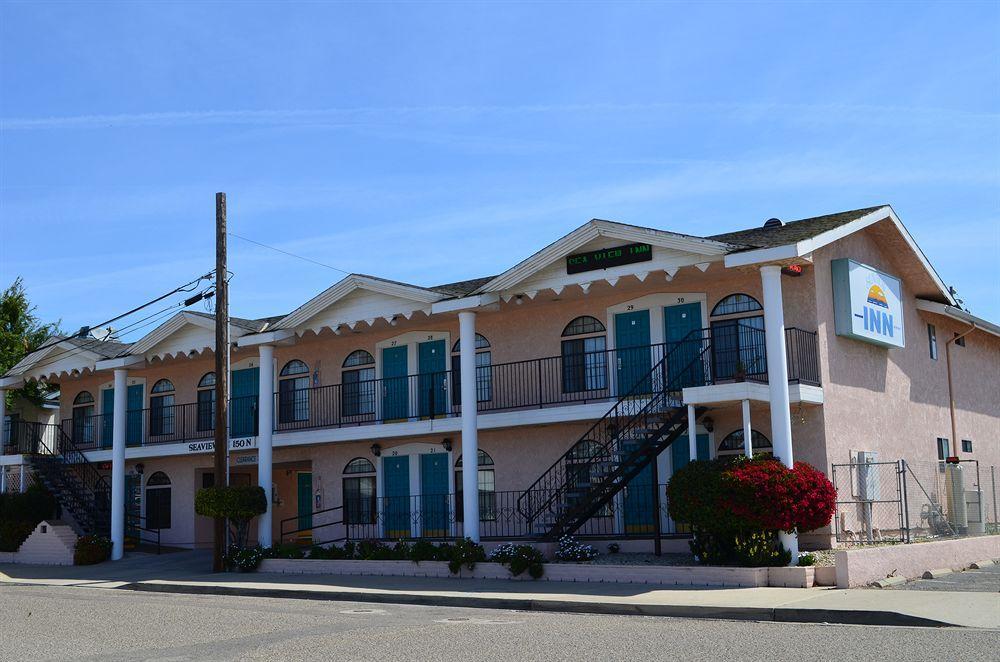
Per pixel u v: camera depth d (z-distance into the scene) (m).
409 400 26.00
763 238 19.58
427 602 16.73
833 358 20.66
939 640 10.88
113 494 28.06
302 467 30.31
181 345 27.81
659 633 11.91
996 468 29.11
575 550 19.47
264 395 25.00
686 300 22.02
